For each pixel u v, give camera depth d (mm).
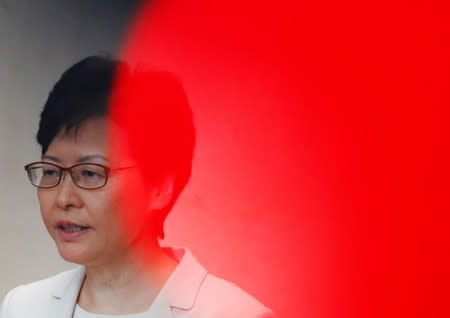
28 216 4324
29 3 4359
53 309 2135
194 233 4328
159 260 2076
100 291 2064
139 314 1981
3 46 4316
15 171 4320
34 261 4328
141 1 4406
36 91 4355
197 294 2000
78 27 4387
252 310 2000
